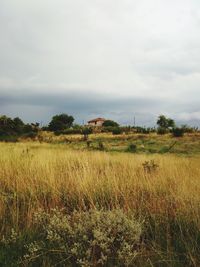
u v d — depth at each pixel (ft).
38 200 18.44
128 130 266.98
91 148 96.32
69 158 36.81
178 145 133.69
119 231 12.32
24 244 12.91
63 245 11.82
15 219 15.25
